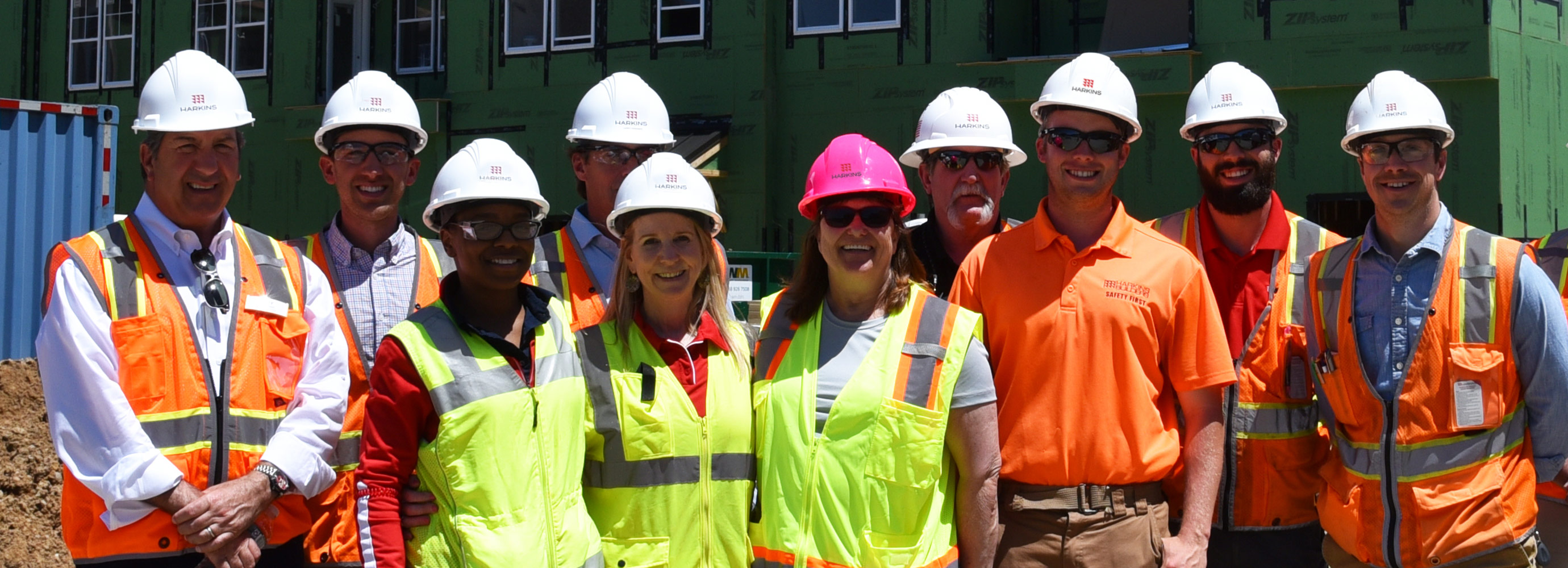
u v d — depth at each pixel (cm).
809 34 1455
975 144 448
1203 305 355
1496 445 365
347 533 380
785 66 1470
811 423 333
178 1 1745
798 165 1463
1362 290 379
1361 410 377
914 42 1405
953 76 1383
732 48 1464
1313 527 405
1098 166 361
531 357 330
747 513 340
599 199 456
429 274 428
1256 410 399
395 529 313
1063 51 1402
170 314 341
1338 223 1273
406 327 322
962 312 341
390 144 418
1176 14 1337
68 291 332
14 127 877
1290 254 412
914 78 1405
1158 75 1266
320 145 429
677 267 338
